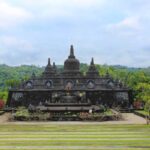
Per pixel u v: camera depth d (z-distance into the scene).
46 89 142.38
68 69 149.88
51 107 104.31
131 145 46.03
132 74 199.25
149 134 57.81
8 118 93.56
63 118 89.81
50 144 46.84
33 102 141.88
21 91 142.12
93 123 80.88
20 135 56.66
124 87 143.50
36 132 60.94
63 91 141.25
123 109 128.12
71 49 154.38
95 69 150.00
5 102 156.25
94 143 47.69
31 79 146.12
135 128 67.31
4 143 47.69
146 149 43.03
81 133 59.28
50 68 148.88
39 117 90.06
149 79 183.62
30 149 42.97
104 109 106.12
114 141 49.53
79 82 145.62
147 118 81.56
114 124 77.06
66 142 48.59
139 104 139.38
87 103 108.38
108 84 144.38
